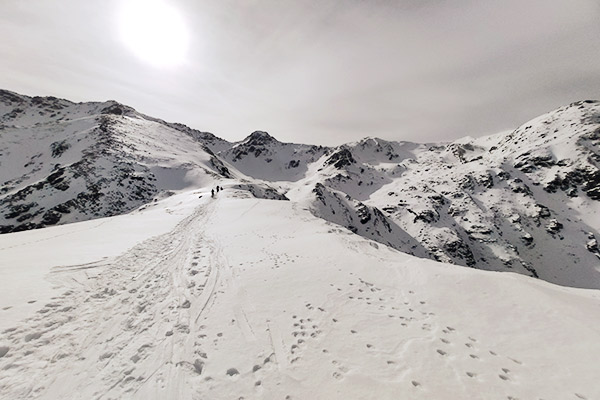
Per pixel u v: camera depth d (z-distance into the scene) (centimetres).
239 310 977
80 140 11125
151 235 2242
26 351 726
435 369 676
